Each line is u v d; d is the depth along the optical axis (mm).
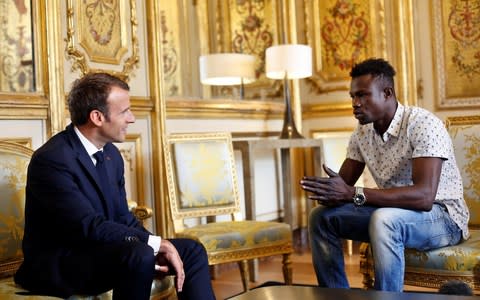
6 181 2217
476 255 2082
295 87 4707
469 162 2529
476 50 4430
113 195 2070
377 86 2242
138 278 1803
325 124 4816
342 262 2256
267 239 2840
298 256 4227
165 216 3496
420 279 2191
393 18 4578
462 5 4469
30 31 2971
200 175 3180
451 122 2627
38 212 1919
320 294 1606
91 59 3166
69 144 1960
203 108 3777
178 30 5023
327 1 4785
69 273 1858
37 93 2828
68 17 3045
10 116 2662
